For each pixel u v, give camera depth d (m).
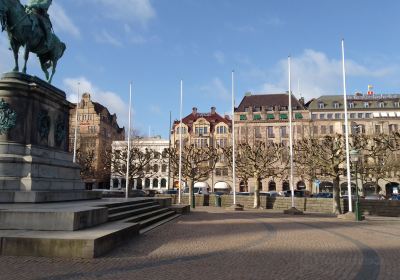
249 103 92.75
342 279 8.72
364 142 37.22
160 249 12.22
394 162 48.12
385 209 32.28
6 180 15.84
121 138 106.81
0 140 16.64
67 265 9.44
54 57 19.92
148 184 88.00
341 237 16.17
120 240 12.53
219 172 86.06
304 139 47.16
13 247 10.30
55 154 18.83
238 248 12.80
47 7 19.03
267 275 8.98
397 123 84.25
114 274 8.77
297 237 15.96
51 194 16.48
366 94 90.38
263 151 47.06
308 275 9.05
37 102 17.75
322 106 88.56
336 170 31.84
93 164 81.06
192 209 38.72
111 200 20.78
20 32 17.52
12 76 17.20
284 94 93.00
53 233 11.09
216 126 90.31
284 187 82.44
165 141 89.19
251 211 35.78
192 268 9.62
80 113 90.88
